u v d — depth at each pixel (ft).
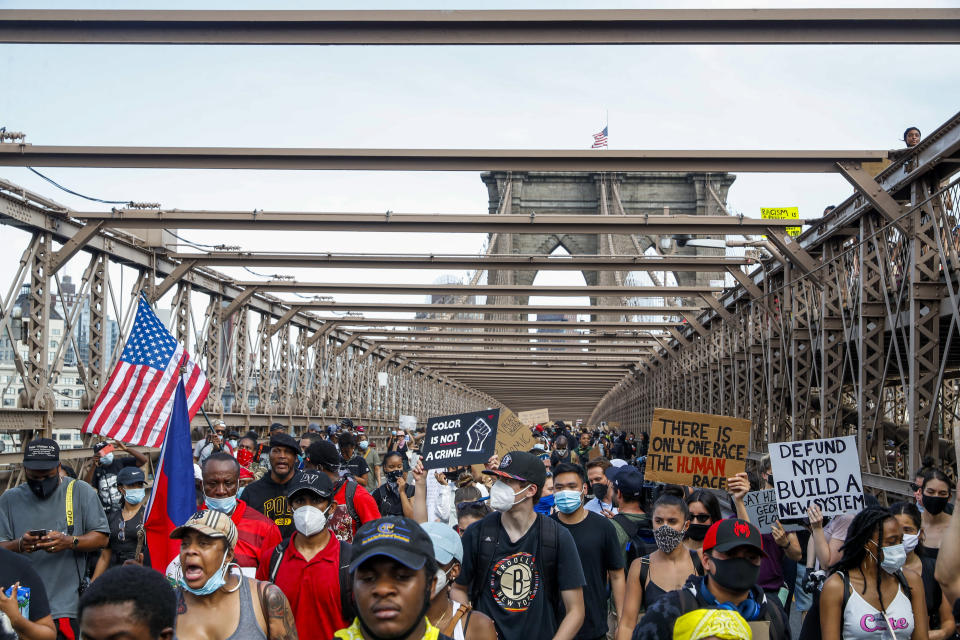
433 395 214.07
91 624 11.06
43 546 22.40
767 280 83.46
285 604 16.15
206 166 52.75
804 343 73.92
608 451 92.68
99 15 42.75
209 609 15.58
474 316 207.62
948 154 46.65
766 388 84.89
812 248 70.28
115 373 30.14
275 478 26.20
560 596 18.86
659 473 28.86
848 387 85.30
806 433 70.18
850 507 25.26
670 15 42.42
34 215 56.54
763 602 15.16
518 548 18.75
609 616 26.23
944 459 58.03
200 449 47.70
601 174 262.26
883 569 17.58
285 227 66.69
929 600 20.13
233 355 95.45
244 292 93.15
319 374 128.57
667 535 19.57
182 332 80.84
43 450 23.13
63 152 51.67
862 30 42.32
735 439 28.81
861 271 58.18
